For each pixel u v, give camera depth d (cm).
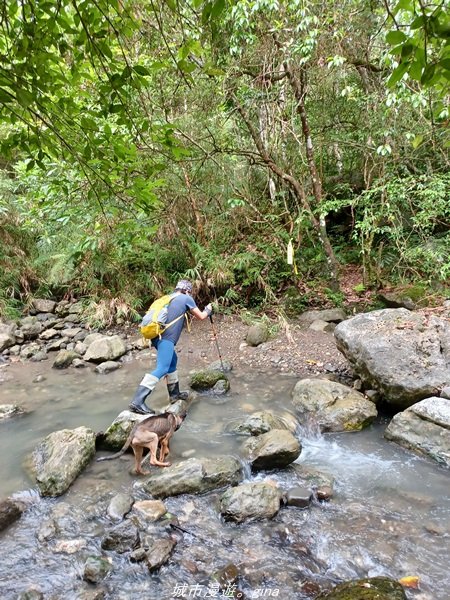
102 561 240
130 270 790
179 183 708
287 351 583
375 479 319
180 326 434
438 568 233
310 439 383
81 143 211
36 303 805
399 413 379
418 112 554
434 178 563
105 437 371
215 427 403
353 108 679
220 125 682
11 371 578
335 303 691
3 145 185
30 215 706
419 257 635
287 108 672
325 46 575
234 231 778
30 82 164
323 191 762
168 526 270
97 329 720
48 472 315
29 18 160
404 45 119
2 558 249
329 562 240
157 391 494
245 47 575
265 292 751
